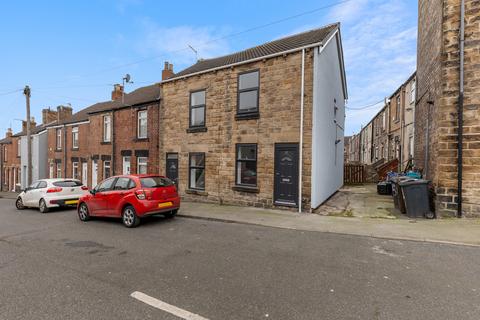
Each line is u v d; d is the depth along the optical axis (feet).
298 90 32.71
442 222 24.53
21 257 18.15
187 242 20.98
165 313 10.76
